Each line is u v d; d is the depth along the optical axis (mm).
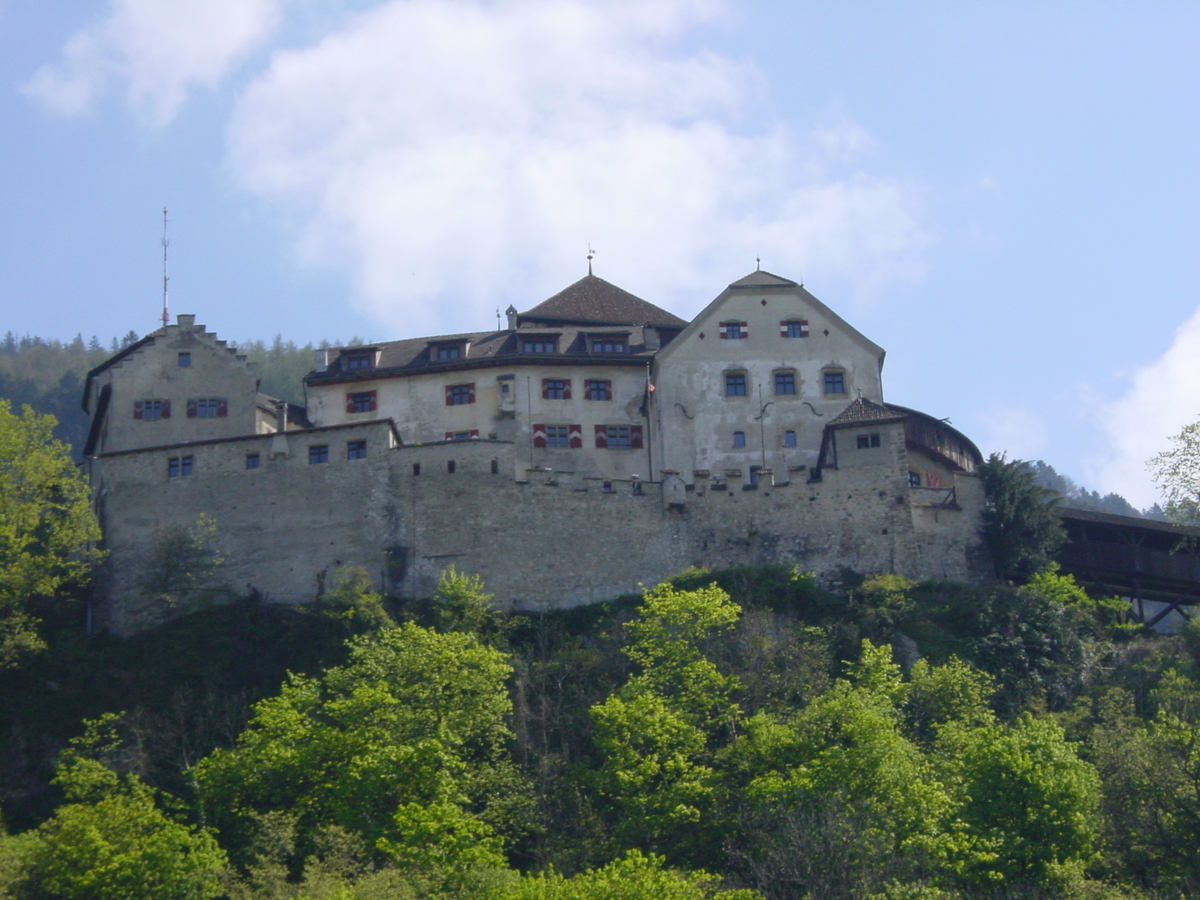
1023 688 71500
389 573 76688
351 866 55125
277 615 74688
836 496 79750
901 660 73000
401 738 61844
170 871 54000
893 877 51406
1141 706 70562
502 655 67312
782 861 51719
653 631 70000
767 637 71438
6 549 73812
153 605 76000
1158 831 54094
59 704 69188
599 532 78250
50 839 55750
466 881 52781
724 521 79625
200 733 67062
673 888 50312
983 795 57125
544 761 63719
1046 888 52656
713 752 63562
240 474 78750
